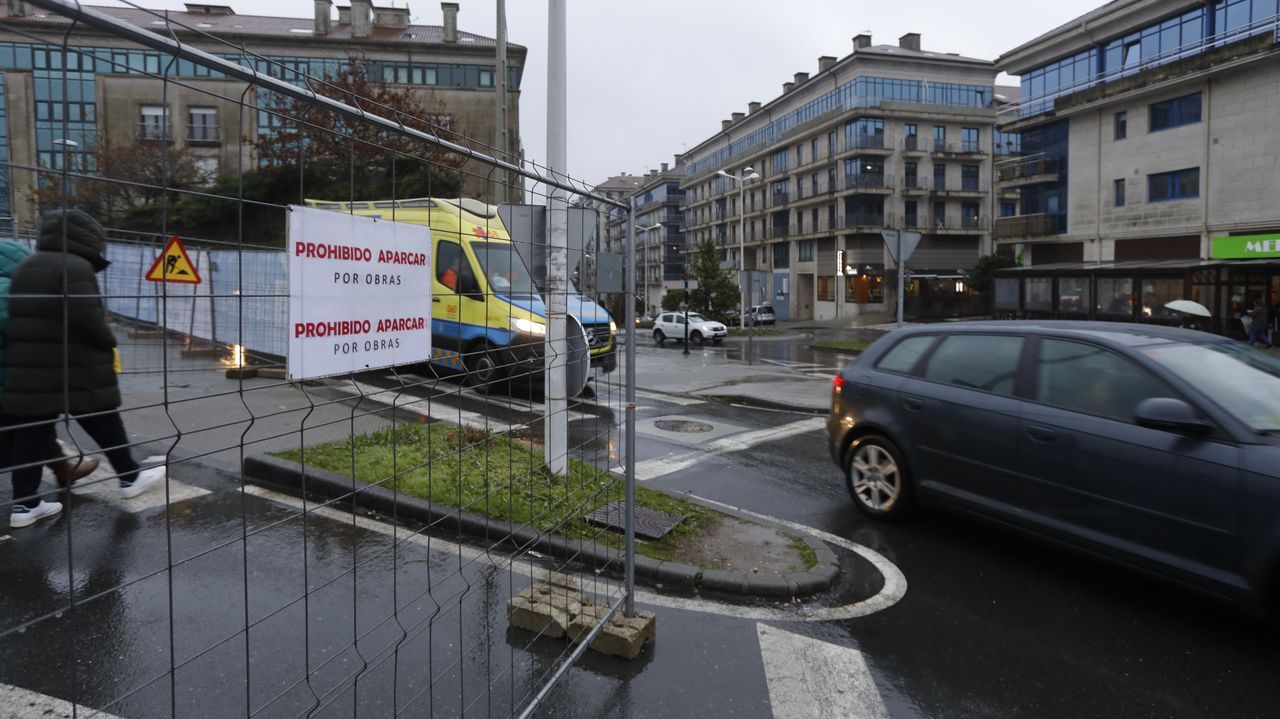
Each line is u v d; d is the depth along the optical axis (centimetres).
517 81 4741
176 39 158
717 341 3153
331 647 329
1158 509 399
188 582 383
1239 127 2634
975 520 505
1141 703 322
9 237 317
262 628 342
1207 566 380
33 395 360
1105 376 447
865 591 438
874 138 5388
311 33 4406
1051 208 3553
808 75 6550
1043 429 459
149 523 456
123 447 151
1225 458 376
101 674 299
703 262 4175
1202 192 2758
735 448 820
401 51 4338
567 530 457
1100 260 3180
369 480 520
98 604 353
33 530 430
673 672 338
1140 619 402
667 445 830
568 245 365
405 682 308
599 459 724
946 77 5522
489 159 268
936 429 527
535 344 382
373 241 228
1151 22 2992
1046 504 457
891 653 362
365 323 225
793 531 522
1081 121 3247
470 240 558
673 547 477
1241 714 315
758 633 380
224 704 285
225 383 757
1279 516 352
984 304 5416
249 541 443
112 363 383
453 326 542
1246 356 454
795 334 3947
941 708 317
